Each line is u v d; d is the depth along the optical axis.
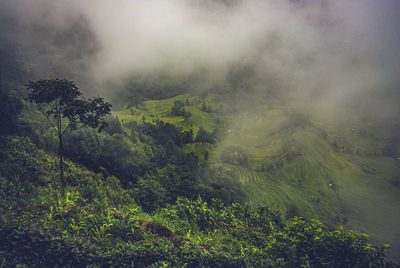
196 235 10.02
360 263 7.20
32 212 8.19
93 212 9.38
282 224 13.00
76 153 24.61
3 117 18.89
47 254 6.16
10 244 6.25
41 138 22.05
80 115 12.41
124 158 33.22
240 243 9.70
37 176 13.64
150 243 7.52
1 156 14.06
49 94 11.69
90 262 6.20
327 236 7.79
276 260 7.33
